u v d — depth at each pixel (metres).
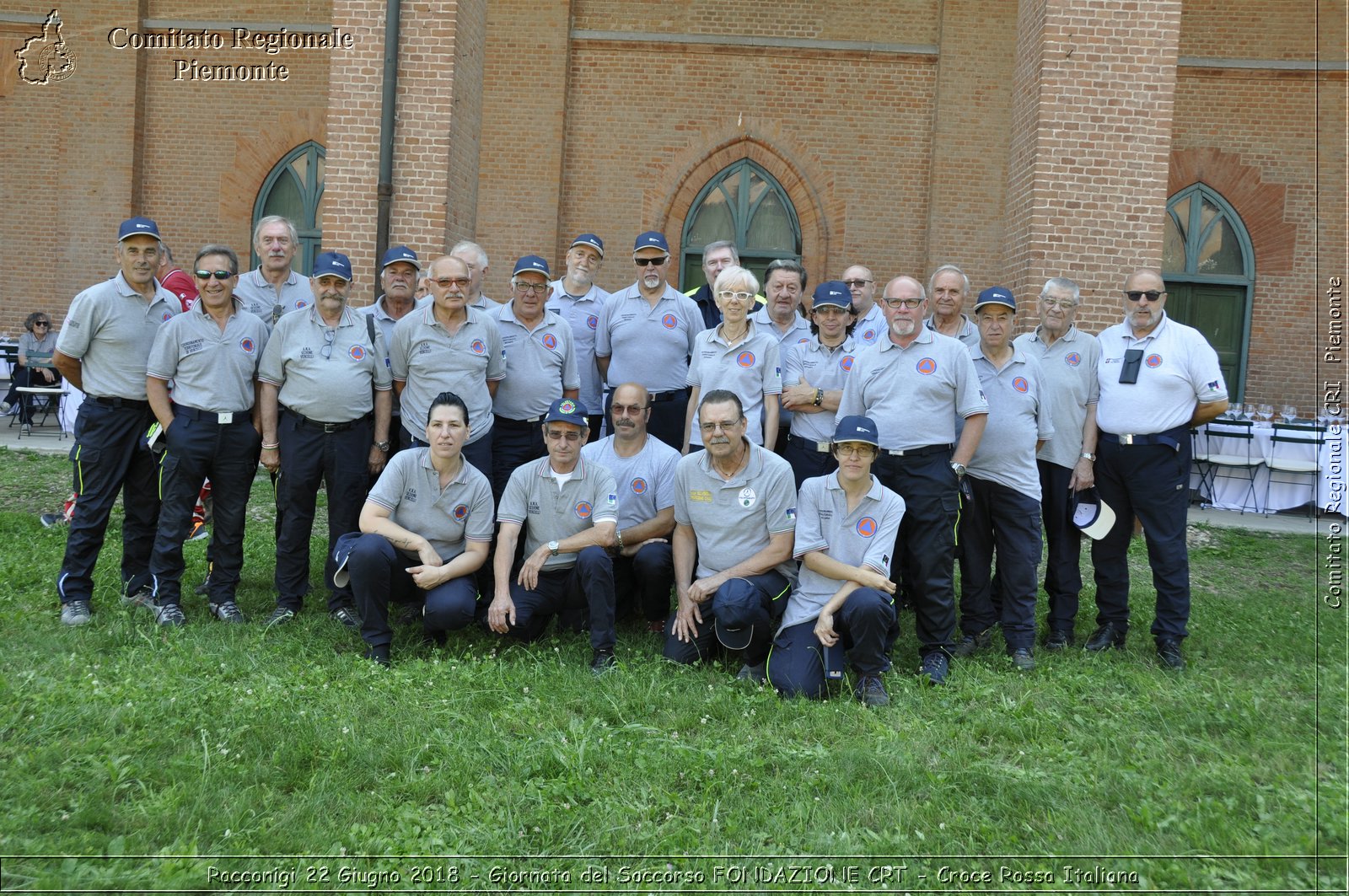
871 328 6.08
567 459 5.07
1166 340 5.43
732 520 5.00
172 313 5.51
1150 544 5.44
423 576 4.94
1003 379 5.35
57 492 8.85
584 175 13.63
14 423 13.06
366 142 9.28
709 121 13.48
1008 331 5.26
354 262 9.41
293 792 3.52
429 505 5.08
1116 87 8.69
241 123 14.10
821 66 13.40
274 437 5.46
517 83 13.40
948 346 5.08
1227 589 7.56
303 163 14.17
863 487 4.79
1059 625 5.81
